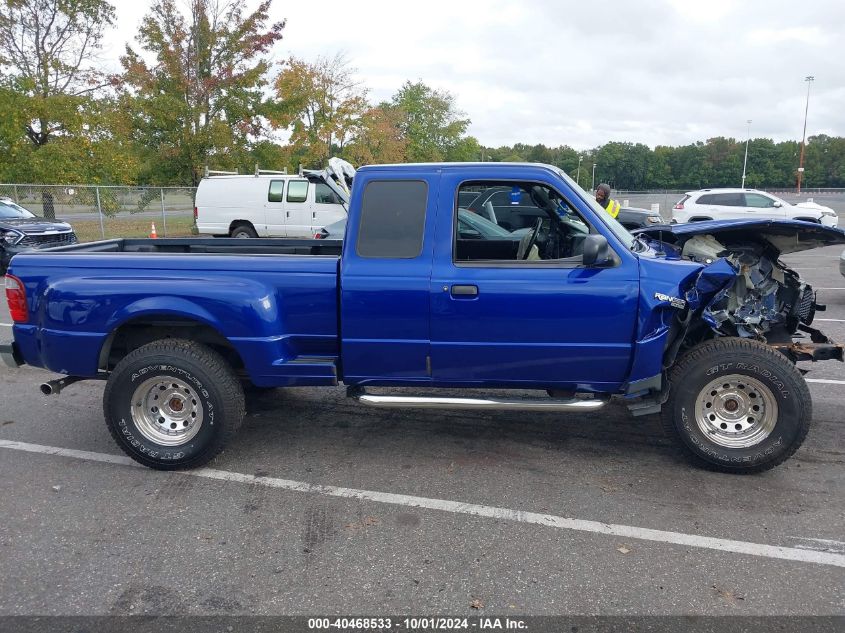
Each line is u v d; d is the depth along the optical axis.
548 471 4.21
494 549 3.30
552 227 4.66
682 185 115.75
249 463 4.38
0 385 6.18
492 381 4.12
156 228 21.44
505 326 3.94
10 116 22.12
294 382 4.17
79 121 23.22
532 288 3.87
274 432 4.93
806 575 3.06
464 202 4.46
